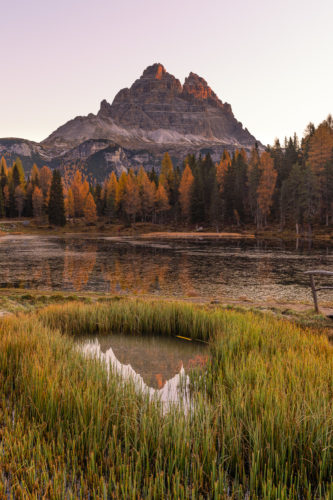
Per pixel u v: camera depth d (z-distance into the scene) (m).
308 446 3.90
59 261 37.28
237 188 91.75
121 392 5.32
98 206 123.44
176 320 11.20
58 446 3.94
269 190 79.25
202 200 97.38
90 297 17.34
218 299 18.02
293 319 12.41
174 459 3.78
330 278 26.59
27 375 5.65
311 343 7.98
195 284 24.38
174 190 113.94
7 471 3.62
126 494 3.26
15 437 4.01
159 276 27.80
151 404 4.82
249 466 3.81
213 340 9.41
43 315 11.55
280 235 71.00
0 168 154.50
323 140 73.38
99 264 34.91
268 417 4.20
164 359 8.42
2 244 60.16
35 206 116.81
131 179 115.81
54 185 106.19
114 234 91.12
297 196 73.56
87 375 5.73
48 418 4.54
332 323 11.71
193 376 6.86
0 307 13.88
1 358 6.50
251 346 7.83
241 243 59.47
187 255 42.28
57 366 5.95
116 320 11.41
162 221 107.50
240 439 4.07
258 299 19.27
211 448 3.97
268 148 102.25
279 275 27.98
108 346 9.66
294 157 92.62
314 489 3.60
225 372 6.22
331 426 4.05
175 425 4.26
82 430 4.25
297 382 5.22
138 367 7.80
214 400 5.07
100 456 3.90
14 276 27.94
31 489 3.38
